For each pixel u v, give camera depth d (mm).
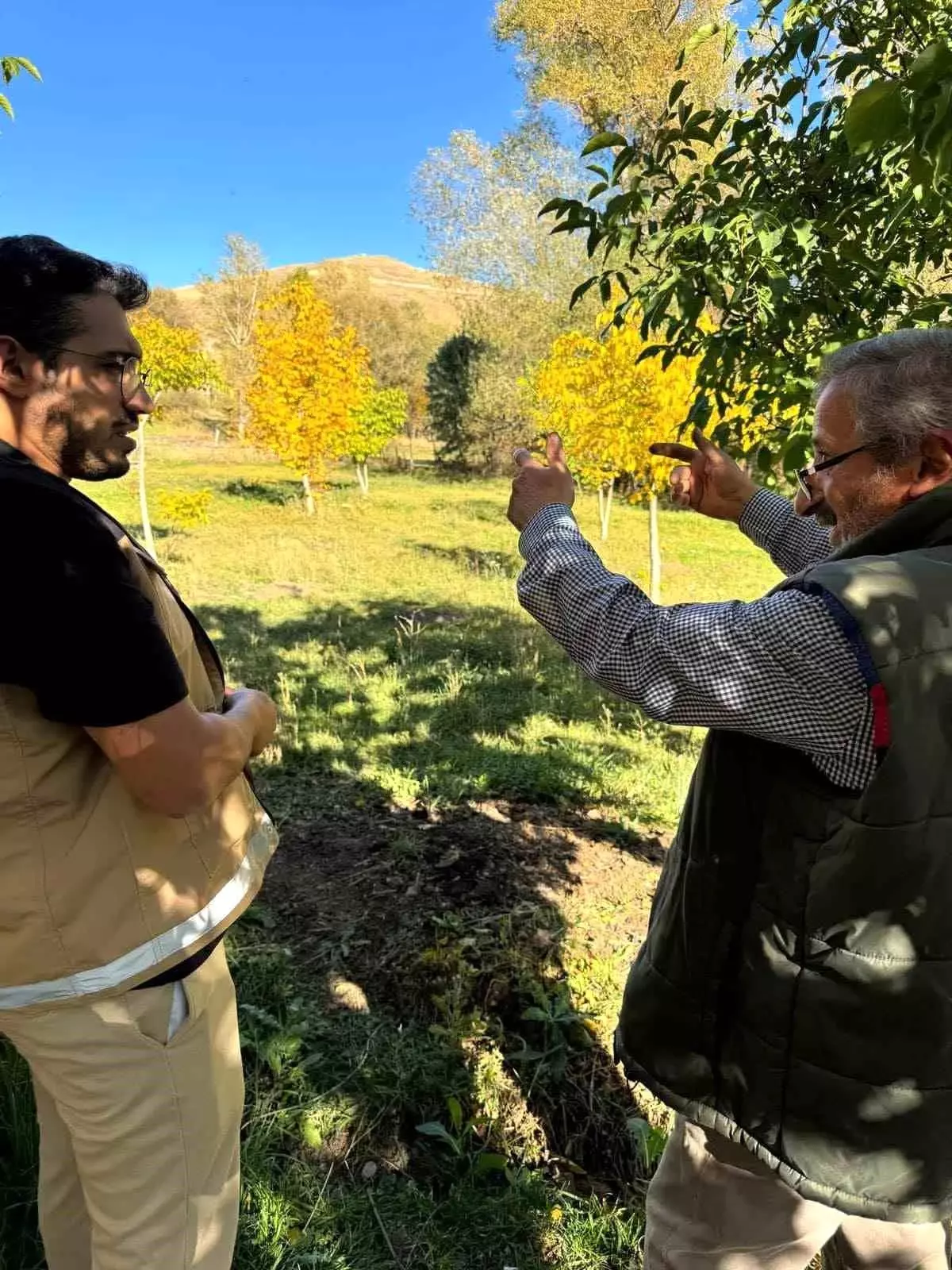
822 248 2244
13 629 1042
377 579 11844
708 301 2682
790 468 2148
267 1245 1941
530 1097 2449
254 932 3102
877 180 2213
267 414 18312
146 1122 1271
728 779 1224
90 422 1214
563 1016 2604
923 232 2217
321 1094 2391
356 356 18562
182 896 1277
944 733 1053
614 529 17641
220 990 1388
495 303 25781
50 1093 1296
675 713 1104
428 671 6871
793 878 1148
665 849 3885
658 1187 1524
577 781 4578
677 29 16547
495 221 24281
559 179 22875
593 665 1168
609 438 9703
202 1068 1336
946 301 2076
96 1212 1315
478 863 3588
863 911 1103
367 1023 2680
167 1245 1310
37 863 1152
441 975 2840
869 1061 1153
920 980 1120
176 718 1150
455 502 22359
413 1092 2428
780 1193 1364
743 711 1053
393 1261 1986
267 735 1451
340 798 4285
